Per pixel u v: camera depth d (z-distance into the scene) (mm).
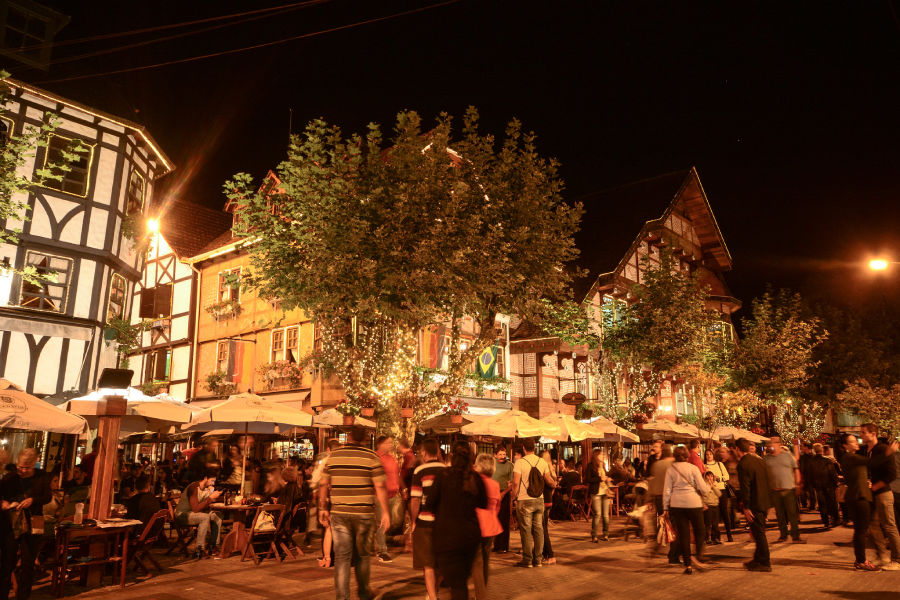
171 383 27844
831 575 8016
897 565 8320
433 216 13500
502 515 10438
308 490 11867
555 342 24438
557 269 15047
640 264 30703
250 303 25453
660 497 10047
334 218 12891
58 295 17344
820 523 14281
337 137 13625
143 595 7273
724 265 36531
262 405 11672
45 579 8359
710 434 21562
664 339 22266
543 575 8281
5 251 16297
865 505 8375
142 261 20703
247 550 9820
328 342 16094
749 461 8570
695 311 22516
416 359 20375
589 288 27016
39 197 17031
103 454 8273
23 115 16938
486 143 14641
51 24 18016
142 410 11023
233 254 26438
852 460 8547
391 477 8891
